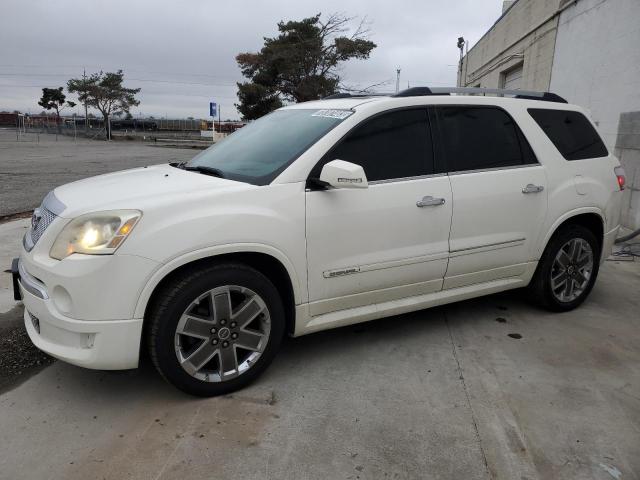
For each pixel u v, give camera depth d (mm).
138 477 2383
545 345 3777
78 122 63531
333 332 3971
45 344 2854
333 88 38438
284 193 3062
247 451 2568
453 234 3658
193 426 2764
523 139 4047
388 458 2531
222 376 3020
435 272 3650
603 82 8328
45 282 2750
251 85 40969
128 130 68500
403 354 3607
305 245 3125
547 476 2422
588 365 3486
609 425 2814
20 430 2719
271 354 3170
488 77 17531
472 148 3797
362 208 3279
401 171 3475
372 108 3453
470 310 4445
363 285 3395
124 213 2707
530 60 12336
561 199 4137
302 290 3186
